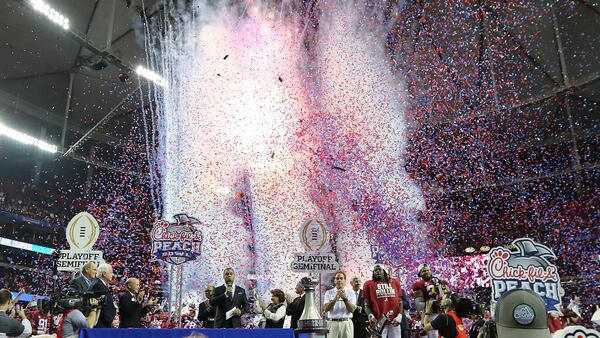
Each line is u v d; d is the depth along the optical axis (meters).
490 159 29.39
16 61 26.69
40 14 23.94
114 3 26.06
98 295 7.48
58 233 30.89
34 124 30.47
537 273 7.82
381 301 9.05
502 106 27.62
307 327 6.87
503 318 2.45
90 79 29.44
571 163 27.69
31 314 12.46
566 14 23.47
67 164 33.41
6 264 26.89
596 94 25.03
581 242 26.08
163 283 25.47
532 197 28.66
